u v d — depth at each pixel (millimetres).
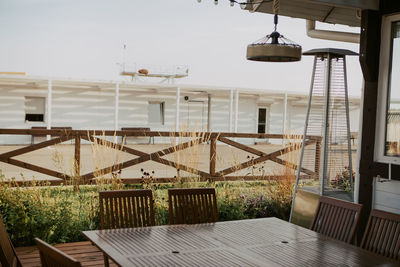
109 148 5332
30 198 4410
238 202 5121
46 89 15250
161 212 4656
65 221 4238
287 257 2213
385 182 3922
